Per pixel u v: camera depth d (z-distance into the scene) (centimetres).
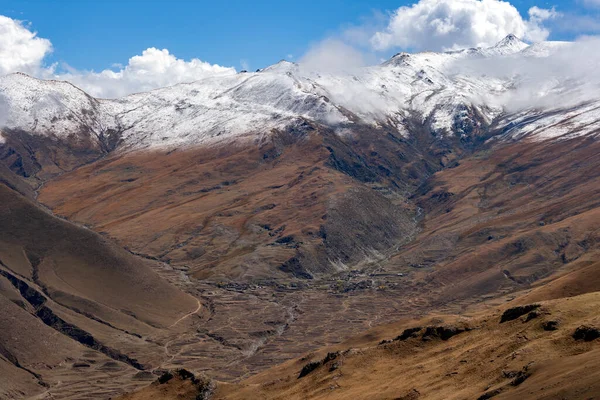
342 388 10044
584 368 6612
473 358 9038
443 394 8206
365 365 10644
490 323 10319
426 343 10681
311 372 11262
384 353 10812
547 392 6494
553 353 7869
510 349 8712
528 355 8038
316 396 10056
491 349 9038
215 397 11606
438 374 9012
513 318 9994
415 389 8750
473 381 8244
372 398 9031
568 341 8050
